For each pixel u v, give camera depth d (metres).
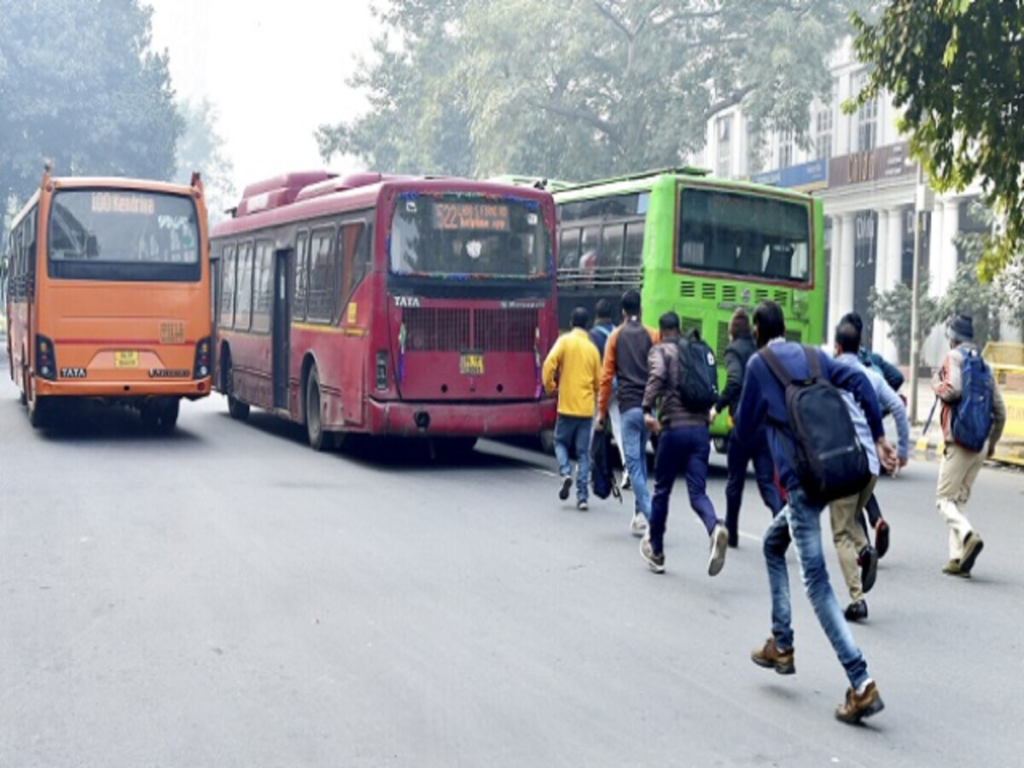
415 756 5.57
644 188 16.17
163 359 17.56
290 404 18.05
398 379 14.95
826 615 6.25
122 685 6.55
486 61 40.28
